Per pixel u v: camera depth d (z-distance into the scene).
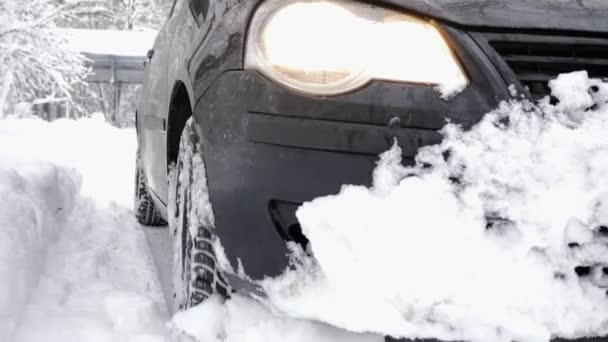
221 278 1.62
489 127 1.34
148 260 2.70
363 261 1.34
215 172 1.52
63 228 2.96
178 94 2.13
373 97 1.39
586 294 1.33
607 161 1.29
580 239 1.30
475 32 1.44
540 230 1.30
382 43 1.43
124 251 2.81
